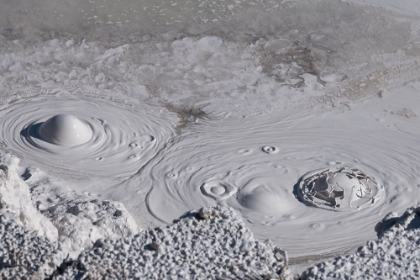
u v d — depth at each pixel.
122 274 6.64
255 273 6.72
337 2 27.23
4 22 25.09
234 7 26.62
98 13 25.91
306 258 15.80
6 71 22.75
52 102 21.44
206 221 7.28
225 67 23.45
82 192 17.62
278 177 18.45
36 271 6.79
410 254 6.82
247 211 17.17
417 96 22.58
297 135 20.41
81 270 6.72
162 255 6.86
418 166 19.23
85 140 19.67
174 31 25.16
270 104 21.84
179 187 18.05
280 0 27.12
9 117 20.62
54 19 25.44
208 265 6.77
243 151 19.56
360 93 22.55
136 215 17.05
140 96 22.03
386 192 18.09
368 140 20.31
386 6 27.28
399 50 24.75
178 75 22.98
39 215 10.84
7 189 9.65
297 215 17.16
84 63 23.36
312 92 22.48
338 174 18.25
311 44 24.77
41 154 19.16
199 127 20.67
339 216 17.16
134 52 23.97
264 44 24.67
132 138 20.02
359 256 6.81
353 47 24.73
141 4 26.52
